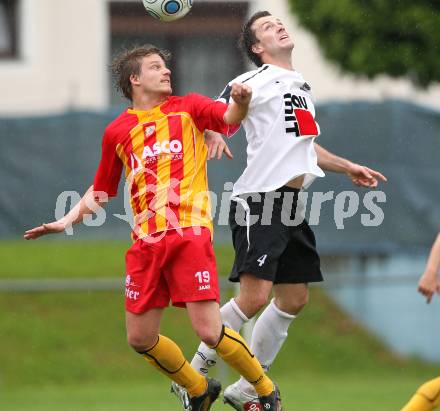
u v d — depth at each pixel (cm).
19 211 4884
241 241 2352
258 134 2356
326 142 4616
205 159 2264
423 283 2125
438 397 2103
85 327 4522
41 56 7056
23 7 7031
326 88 6831
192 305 2177
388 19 4269
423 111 4591
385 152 4588
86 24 7112
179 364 2266
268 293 2327
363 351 4522
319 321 4669
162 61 2286
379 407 3334
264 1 7112
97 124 4903
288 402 3509
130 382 4234
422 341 4594
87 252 4928
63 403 3628
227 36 7300
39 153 4884
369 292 4644
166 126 2233
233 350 2188
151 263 2205
